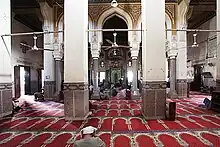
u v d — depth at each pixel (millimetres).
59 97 9656
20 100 9930
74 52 5391
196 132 4121
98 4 9586
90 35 9625
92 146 2057
